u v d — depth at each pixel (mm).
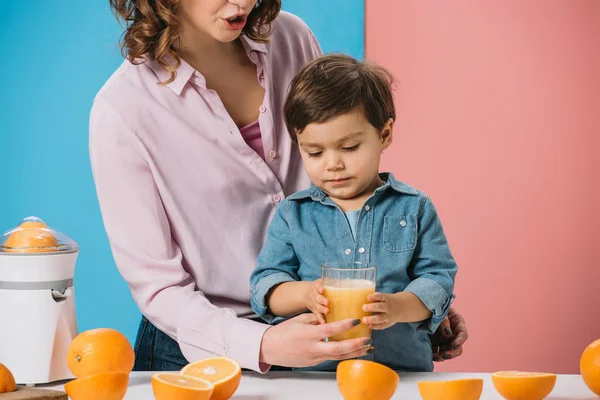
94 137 1939
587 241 4031
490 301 4055
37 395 1458
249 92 2076
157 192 1965
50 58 3873
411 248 1859
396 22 3900
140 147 1927
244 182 2023
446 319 2008
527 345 4070
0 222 3934
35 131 3904
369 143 1790
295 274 1930
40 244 1686
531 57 3949
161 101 1962
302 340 1624
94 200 3912
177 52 1992
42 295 1675
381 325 1646
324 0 3807
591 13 3934
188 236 1990
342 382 1479
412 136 3979
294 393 1591
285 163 2092
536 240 4031
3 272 1670
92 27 3852
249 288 2035
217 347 1771
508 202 4016
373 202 1875
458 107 3965
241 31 2023
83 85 3877
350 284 1613
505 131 3980
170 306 1883
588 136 3996
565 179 4008
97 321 3924
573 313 4055
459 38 3930
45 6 3857
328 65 1810
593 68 3961
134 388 1628
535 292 4047
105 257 3922
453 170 3998
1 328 1678
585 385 1620
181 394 1411
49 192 3922
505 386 1483
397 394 1575
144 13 1910
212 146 1988
